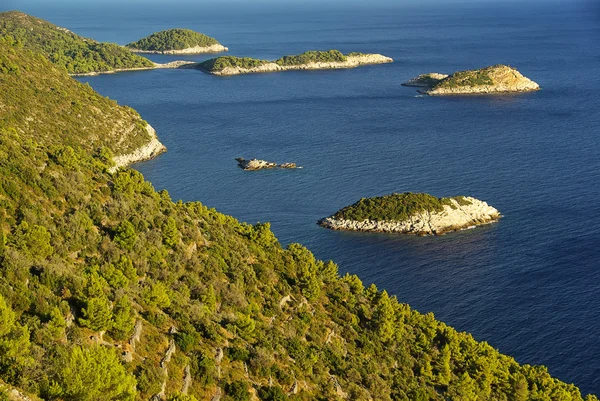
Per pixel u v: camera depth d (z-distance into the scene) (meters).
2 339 37.00
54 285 49.66
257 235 90.38
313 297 78.94
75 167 81.81
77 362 37.16
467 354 78.69
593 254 116.50
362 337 75.12
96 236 66.38
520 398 73.06
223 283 70.94
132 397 38.72
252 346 58.97
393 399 64.62
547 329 92.69
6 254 50.59
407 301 101.44
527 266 112.50
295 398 54.56
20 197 65.50
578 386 81.25
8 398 32.97
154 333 51.34
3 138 78.31
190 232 78.50
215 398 48.47
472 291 104.06
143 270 64.06
